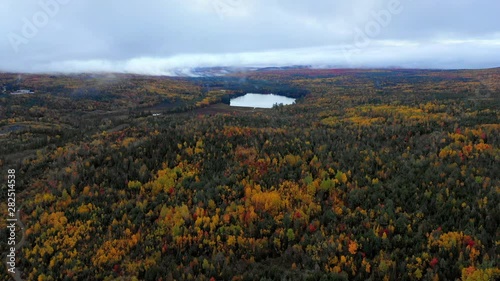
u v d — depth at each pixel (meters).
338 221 87.75
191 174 108.69
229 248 84.12
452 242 73.75
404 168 103.19
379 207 88.44
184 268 77.38
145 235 89.12
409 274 69.56
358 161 110.75
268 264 78.81
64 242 86.19
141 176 108.44
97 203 98.56
